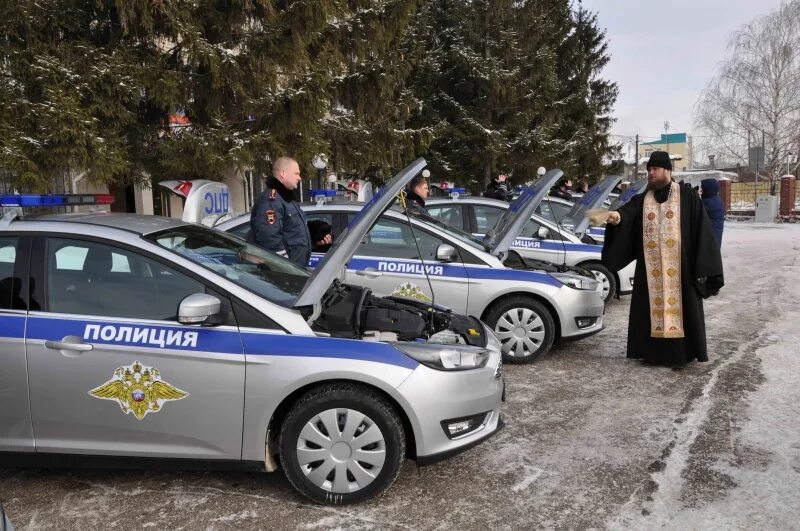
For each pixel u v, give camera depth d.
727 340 6.47
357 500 3.15
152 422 3.13
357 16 9.23
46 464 3.21
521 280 5.57
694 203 5.37
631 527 2.97
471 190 18.83
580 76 23.14
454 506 3.19
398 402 3.05
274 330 3.13
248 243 4.12
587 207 7.08
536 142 18.38
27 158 6.62
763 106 26.84
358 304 3.51
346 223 6.19
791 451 3.76
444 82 18.39
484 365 3.37
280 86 8.91
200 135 8.20
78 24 7.40
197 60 7.79
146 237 3.33
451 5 18.73
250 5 8.11
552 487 3.38
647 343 5.57
